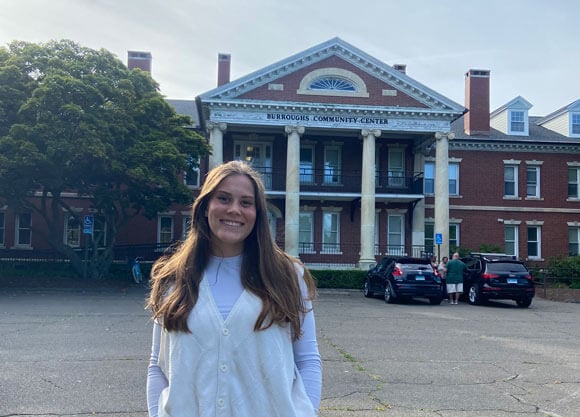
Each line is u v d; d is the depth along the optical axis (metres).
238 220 2.41
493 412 6.33
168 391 2.26
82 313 15.04
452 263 21.00
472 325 14.45
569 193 34.94
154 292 2.50
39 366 8.28
